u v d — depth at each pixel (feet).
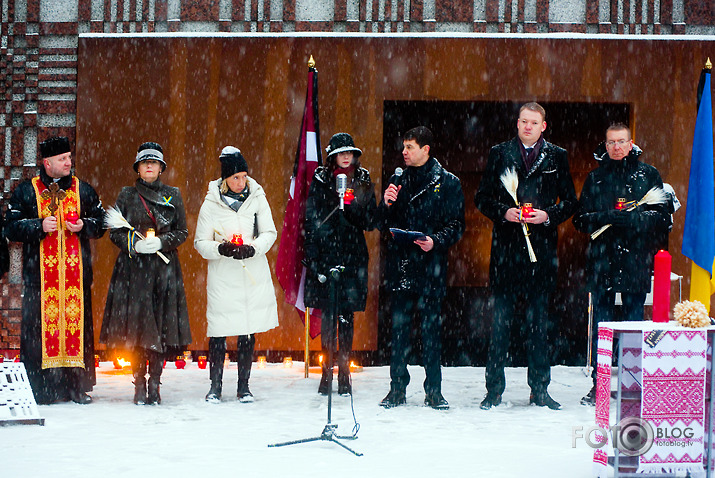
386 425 21.13
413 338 34.71
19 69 32.65
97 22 32.60
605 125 36.14
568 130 36.37
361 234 25.88
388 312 34.22
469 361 34.45
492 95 31.99
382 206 24.58
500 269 23.98
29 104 32.63
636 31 32.30
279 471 16.35
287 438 19.51
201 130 32.17
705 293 27.27
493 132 36.86
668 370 15.30
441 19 32.32
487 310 36.86
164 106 32.19
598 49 31.96
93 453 17.80
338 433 19.99
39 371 24.03
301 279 27.04
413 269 23.82
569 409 23.67
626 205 24.31
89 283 24.75
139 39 32.24
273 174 32.17
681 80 31.99
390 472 16.33
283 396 25.49
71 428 20.51
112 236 24.18
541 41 31.96
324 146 31.99
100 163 32.19
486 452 18.10
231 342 32.50
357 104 32.01
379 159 31.99
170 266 24.34
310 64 27.66
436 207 24.08
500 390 24.00
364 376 29.37
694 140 27.37
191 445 18.67
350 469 16.56
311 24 32.40
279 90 32.17
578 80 31.96
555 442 19.19
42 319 23.95
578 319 36.40
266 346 32.17
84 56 32.24
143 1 32.63
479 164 36.91
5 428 20.44
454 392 26.37
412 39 31.99
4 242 24.66
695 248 26.99
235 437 19.57
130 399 24.89
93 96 32.19
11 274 32.42
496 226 24.18
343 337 25.75
